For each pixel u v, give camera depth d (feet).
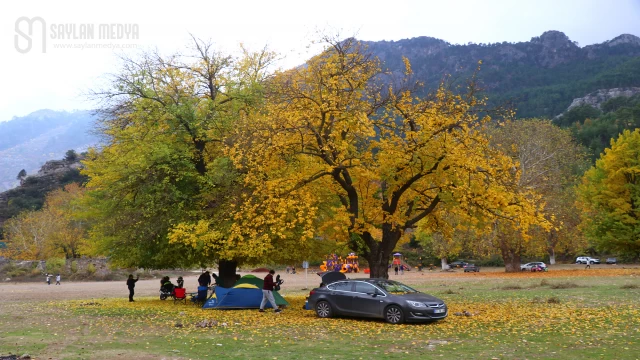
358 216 63.26
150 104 75.10
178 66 78.89
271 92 65.05
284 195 58.59
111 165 74.02
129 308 68.08
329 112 55.77
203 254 70.64
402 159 54.29
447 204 57.06
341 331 43.80
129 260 77.87
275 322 50.47
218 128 73.31
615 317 47.93
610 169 150.82
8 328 46.14
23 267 212.02
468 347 34.99
